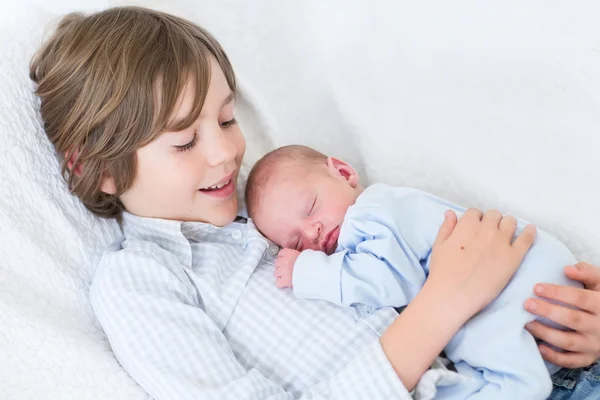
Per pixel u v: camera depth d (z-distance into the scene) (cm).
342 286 99
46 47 105
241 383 90
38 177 103
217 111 102
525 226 101
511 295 92
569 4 105
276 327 101
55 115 103
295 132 139
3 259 96
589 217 106
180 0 135
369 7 126
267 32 135
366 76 129
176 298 99
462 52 117
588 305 88
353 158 137
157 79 96
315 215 112
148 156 99
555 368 94
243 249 115
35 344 92
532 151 111
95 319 103
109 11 107
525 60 110
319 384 89
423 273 100
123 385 94
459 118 119
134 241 107
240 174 130
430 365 89
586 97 105
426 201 106
